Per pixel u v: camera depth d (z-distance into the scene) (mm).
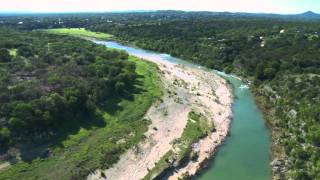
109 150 68250
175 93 105000
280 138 76188
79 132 75000
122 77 101562
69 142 70500
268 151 71688
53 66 108875
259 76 121438
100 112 85312
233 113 93625
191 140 74938
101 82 94062
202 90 111812
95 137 74062
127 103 93188
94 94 89000
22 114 68938
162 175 62375
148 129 79188
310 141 68438
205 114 90625
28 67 100875
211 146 73375
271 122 86312
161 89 106750
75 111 80062
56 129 73438
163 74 127625
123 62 121062
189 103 97750
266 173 63406
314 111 78000
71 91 82062
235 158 68938
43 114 71312
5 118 69062
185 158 68000
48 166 62250
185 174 62531
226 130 81750
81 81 92500
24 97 77562
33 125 69625
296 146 68250
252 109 96812
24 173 59562
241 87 119688
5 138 64438
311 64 120625
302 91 93438
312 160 61938
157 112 89500
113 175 61688
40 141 68438
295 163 63312
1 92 77250
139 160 66500
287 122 82875
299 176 58406
